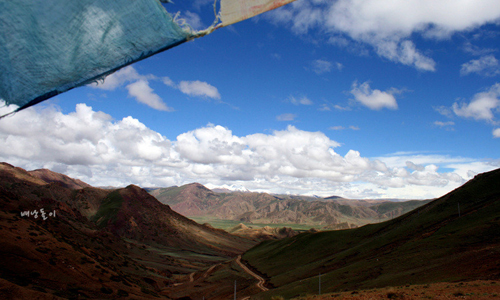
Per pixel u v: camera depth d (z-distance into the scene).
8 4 2.50
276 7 2.46
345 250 106.50
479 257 41.12
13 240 41.06
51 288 37.22
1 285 25.70
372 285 45.91
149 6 2.54
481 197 84.62
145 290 57.34
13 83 2.60
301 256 120.62
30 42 2.59
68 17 2.59
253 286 84.25
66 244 54.19
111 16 2.58
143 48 2.60
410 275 44.75
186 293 86.31
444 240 59.38
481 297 21.72
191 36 2.54
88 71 2.64
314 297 35.06
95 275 47.81
